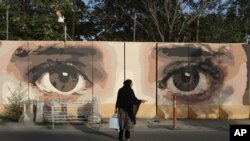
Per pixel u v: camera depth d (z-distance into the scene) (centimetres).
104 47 2075
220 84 2100
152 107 2073
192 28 3656
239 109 2083
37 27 2917
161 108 2072
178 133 1625
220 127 1802
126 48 2080
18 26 2909
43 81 2059
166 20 3550
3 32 2938
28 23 2917
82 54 2070
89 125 1834
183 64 2094
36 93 2056
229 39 3578
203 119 2066
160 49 2088
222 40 3584
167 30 3550
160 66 2086
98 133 1612
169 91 2084
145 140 1440
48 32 2875
